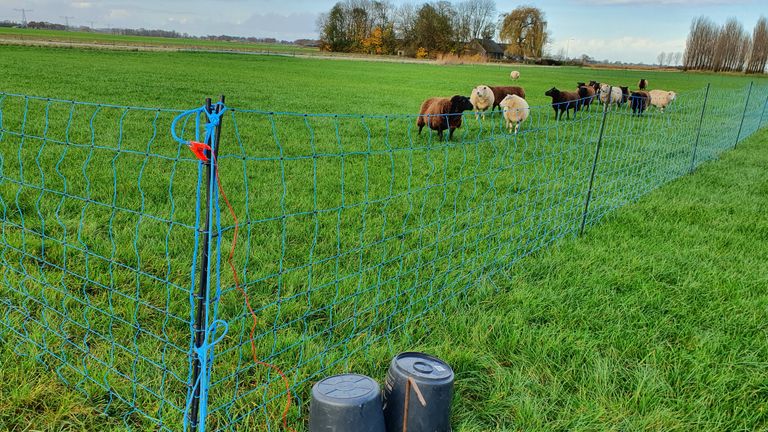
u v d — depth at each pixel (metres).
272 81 27.61
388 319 3.65
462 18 105.06
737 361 3.35
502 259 4.69
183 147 9.21
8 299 3.48
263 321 3.46
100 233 4.70
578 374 3.18
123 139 9.49
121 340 3.18
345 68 47.50
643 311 4.00
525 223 5.87
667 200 7.31
